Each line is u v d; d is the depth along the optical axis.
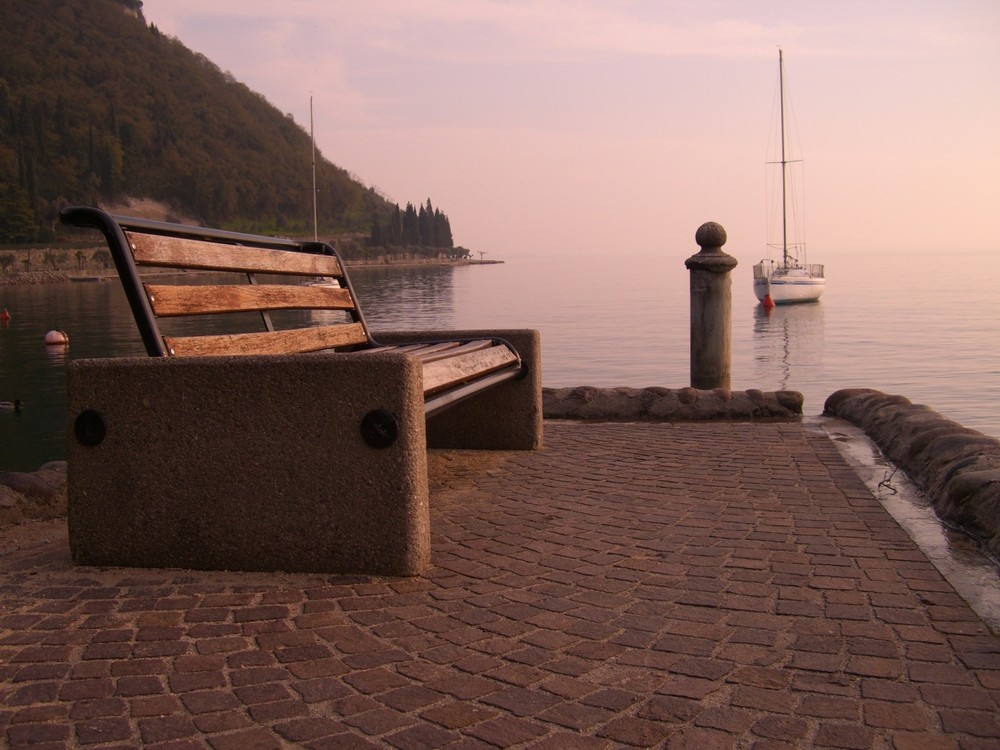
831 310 58.91
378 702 2.12
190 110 187.88
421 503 3.07
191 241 3.55
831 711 2.06
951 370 29.22
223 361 3.07
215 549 3.12
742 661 2.34
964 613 2.66
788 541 3.43
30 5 188.50
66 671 2.29
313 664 2.34
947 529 3.58
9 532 3.74
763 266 58.91
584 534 3.55
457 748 1.91
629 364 31.67
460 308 64.94
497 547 3.38
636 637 2.51
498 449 5.36
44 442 16.38
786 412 6.44
